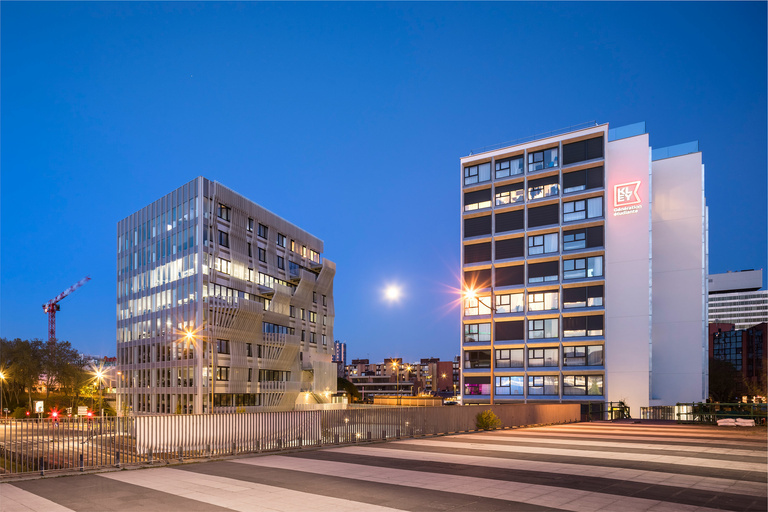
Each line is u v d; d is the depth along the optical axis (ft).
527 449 70.49
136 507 37.52
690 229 198.70
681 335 194.49
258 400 240.12
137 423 57.82
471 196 219.82
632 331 186.80
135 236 264.11
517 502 38.63
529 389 197.77
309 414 73.10
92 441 56.29
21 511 36.52
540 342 197.06
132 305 260.42
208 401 211.61
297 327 276.62
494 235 211.41
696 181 200.34
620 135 203.21
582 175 200.13
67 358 328.49
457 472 51.62
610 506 37.37
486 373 205.77
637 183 192.75
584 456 63.36
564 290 197.06
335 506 37.55
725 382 312.09
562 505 37.68
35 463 55.26
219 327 221.25
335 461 59.31
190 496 40.96
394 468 54.19
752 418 123.13
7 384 315.37
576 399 190.08
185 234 227.61
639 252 189.47
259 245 257.55
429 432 90.84
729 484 45.55
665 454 65.46
